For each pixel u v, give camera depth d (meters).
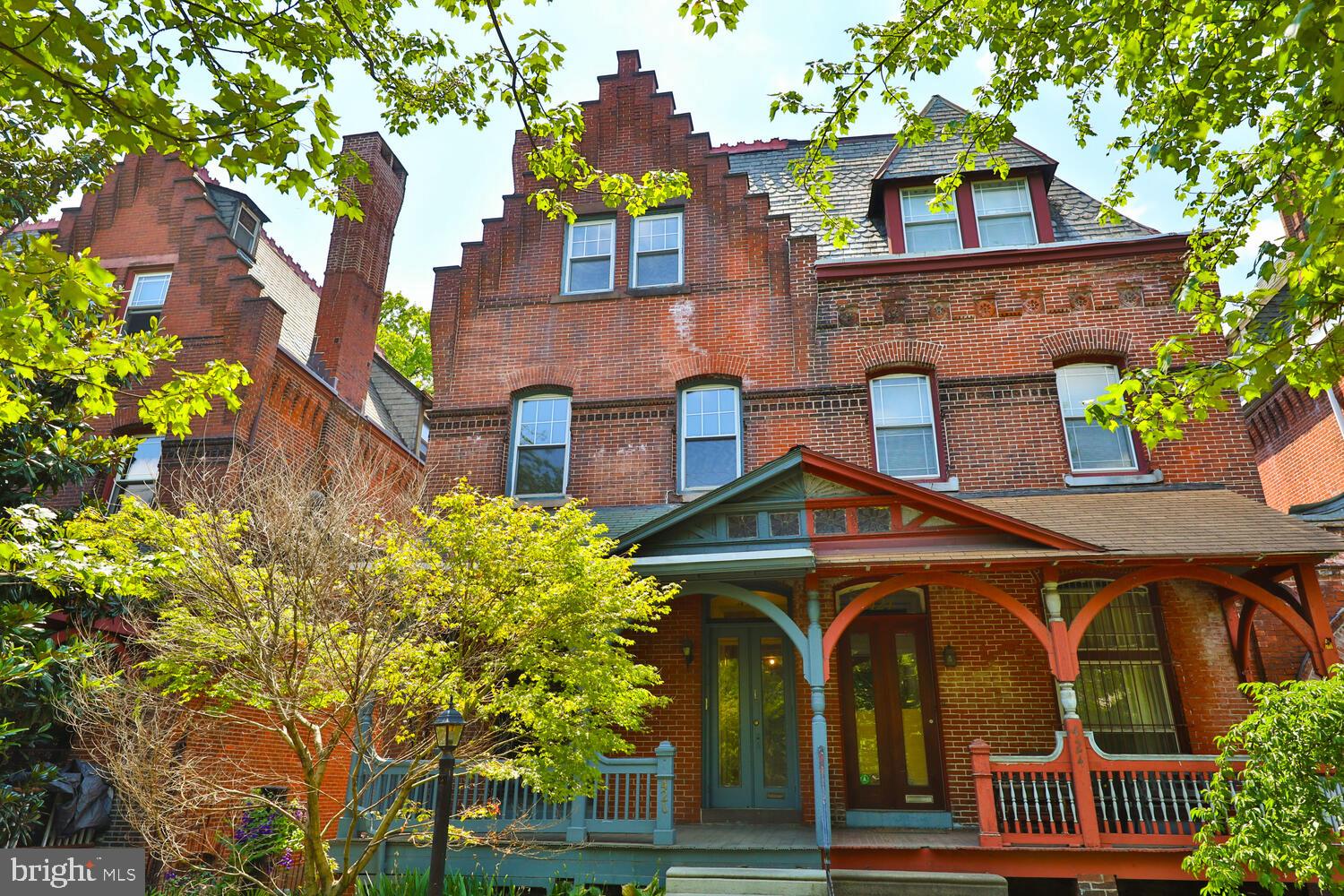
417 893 8.98
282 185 5.34
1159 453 12.16
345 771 14.88
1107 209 9.16
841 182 15.96
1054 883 10.16
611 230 15.22
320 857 7.39
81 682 9.02
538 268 14.95
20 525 6.47
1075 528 10.32
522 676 8.88
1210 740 10.55
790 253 13.96
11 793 9.66
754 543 10.68
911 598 11.80
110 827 11.48
